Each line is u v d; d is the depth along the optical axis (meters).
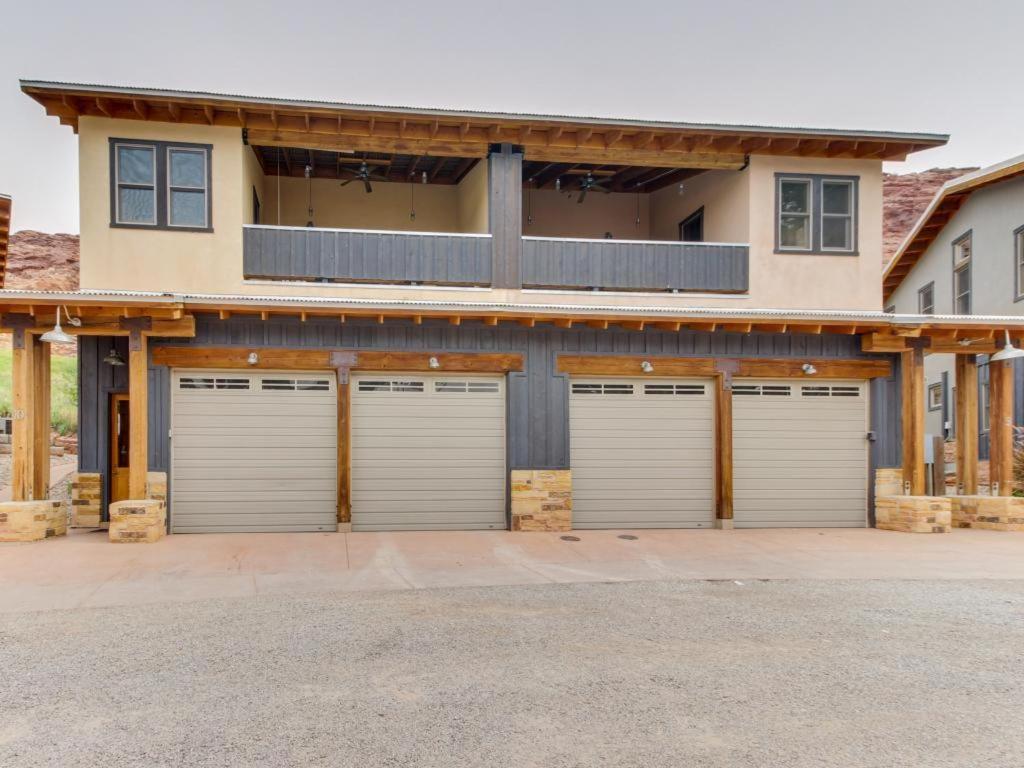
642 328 12.51
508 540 11.26
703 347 12.84
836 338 13.21
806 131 13.21
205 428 11.69
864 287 13.91
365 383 12.11
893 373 13.35
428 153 13.13
